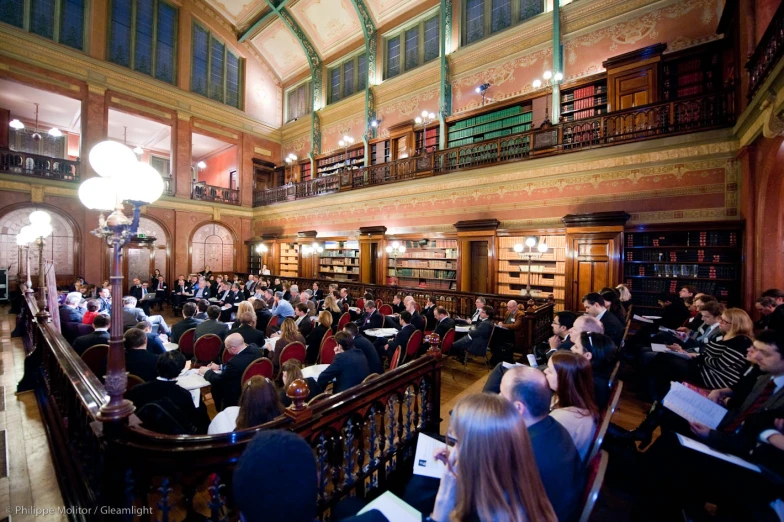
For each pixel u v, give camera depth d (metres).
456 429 1.08
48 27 12.66
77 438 2.34
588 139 8.30
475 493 0.99
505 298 7.85
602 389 2.61
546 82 10.16
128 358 3.59
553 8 9.80
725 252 6.64
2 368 5.28
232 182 19.12
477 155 10.36
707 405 2.23
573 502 1.33
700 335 4.43
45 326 4.20
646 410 4.04
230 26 17.50
